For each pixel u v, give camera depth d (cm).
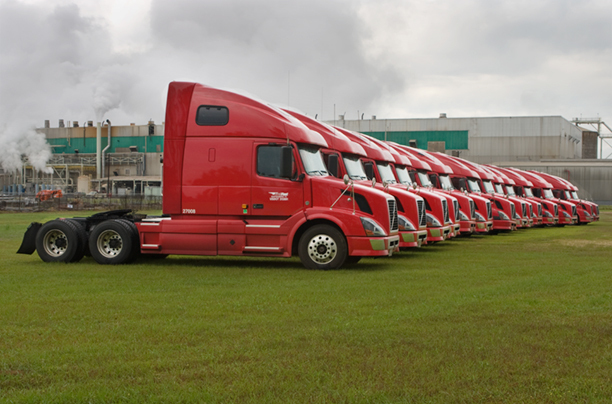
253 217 1272
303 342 600
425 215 1592
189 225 1285
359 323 686
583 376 500
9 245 1798
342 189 1239
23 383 476
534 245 1934
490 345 593
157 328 660
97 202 5247
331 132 1482
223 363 529
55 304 806
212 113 1295
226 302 823
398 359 543
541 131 8138
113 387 464
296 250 1297
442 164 2303
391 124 8375
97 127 9112
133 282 1023
